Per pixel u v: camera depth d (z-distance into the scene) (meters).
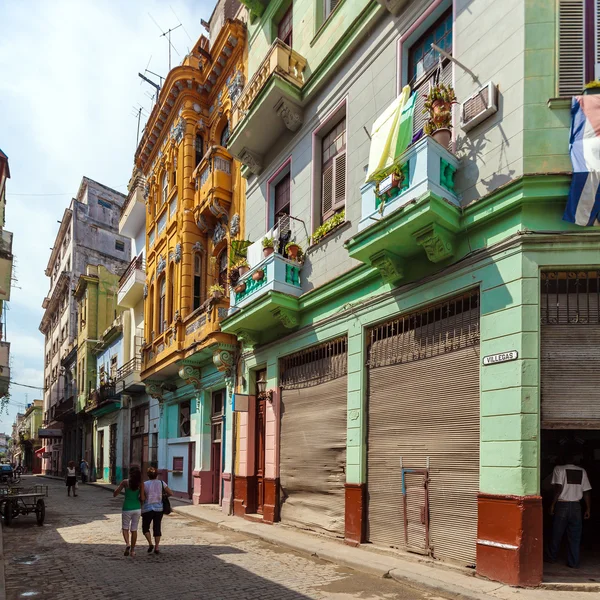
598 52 6.70
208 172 16.31
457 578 6.34
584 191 6.20
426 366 7.86
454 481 7.11
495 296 6.75
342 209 10.52
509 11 7.12
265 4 14.18
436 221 7.20
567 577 6.09
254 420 13.03
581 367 6.33
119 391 25.70
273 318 11.59
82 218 43.69
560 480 6.71
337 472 9.55
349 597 6.08
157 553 8.73
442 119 7.62
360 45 10.11
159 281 20.53
